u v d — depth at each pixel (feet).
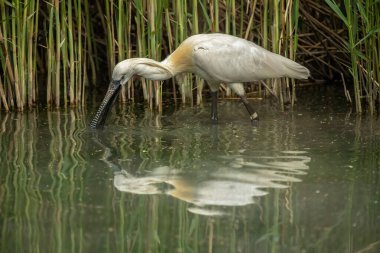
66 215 28.17
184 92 49.60
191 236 26.45
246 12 51.70
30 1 46.88
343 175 32.68
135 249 25.29
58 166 34.24
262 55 43.19
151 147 37.73
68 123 43.73
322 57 57.06
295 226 27.43
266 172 33.12
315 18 56.13
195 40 43.06
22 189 30.96
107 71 59.77
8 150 37.19
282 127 42.27
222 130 41.68
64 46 48.26
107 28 53.31
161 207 29.12
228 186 31.32
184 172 33.24
